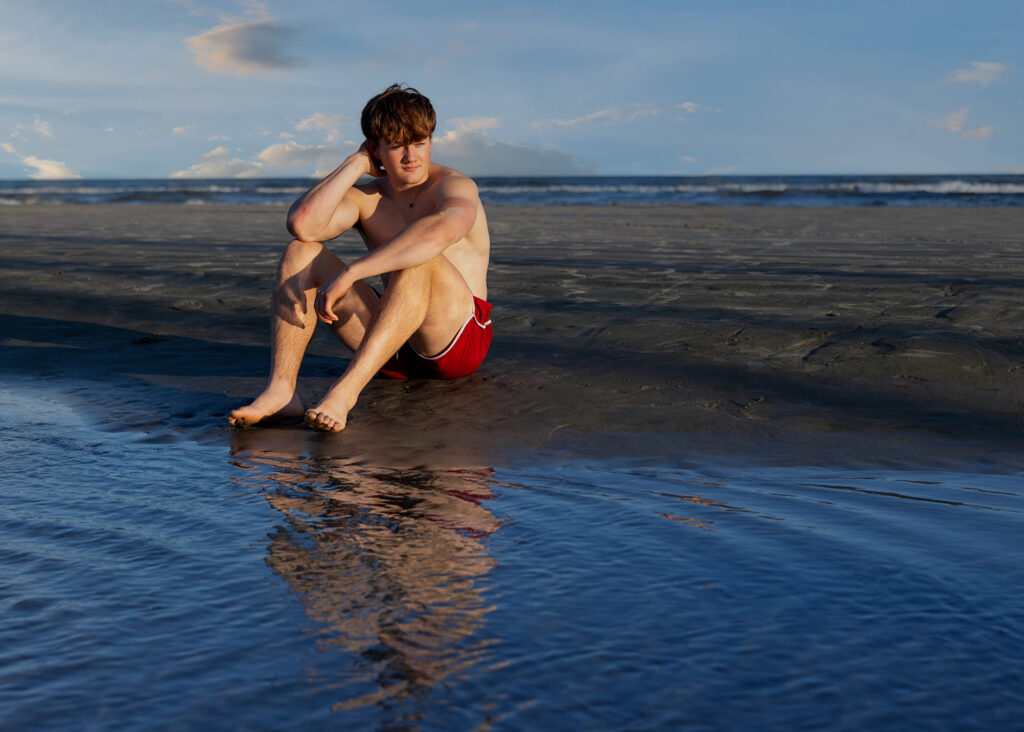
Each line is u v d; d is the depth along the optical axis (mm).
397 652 1149
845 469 2150
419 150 2768
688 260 7180
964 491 1944
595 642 1178
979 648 1160
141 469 2137
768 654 1144
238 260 7312
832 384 3018
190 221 14492
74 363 3631
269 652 1153
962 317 4148
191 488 1964
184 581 1402
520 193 32312
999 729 964
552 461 2229
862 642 1180
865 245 8734
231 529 1666
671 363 3373
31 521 1720
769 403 2811
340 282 2545
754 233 10781
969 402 2770
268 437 2496
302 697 1038
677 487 1985
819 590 1358
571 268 6520
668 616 1264
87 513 1772
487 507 1822
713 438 2449
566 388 3045
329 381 3273
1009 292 4949
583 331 4023
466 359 3111
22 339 4133
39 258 7453
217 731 971
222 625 1237
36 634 1214
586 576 1421
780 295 4988
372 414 2768
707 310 4504
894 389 2936
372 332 2646
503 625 1231
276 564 1476
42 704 1030
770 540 1594
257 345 3961
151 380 3316
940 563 1472
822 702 1023
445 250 3100
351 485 1992
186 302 5016
